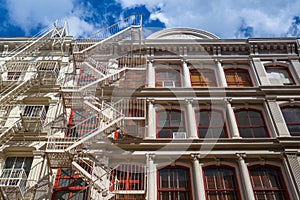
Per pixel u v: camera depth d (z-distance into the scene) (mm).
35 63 21719
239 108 19641
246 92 20156
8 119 18406
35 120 17156
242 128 18672
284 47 23812
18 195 14234
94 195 14555
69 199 15258
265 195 15422
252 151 16797
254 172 16375
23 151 17062
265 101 19750
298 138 17188
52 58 22688
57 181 15906
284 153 16609
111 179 15531
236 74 22531
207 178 16125
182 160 16609
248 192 15086
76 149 15039
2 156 16734
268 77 22094
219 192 15562
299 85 20500
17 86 18828
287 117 19188
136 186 15539
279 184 15891
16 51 23109
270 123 18531
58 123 18281
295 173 15672
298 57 23062
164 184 15820
